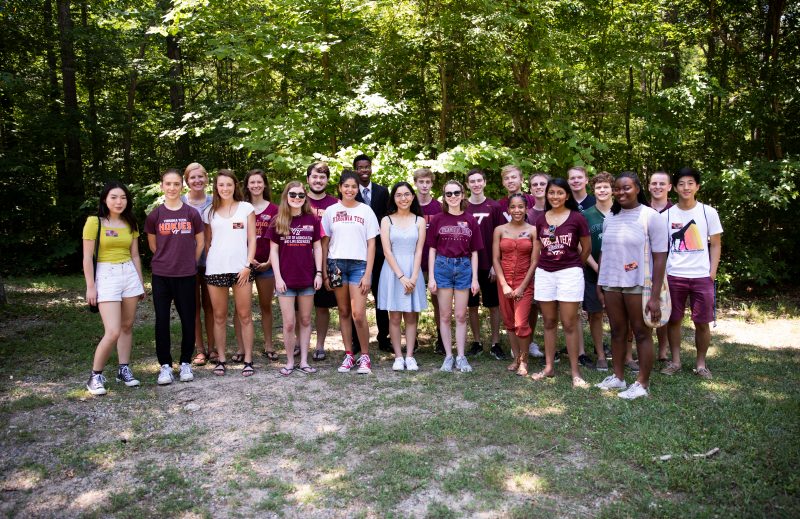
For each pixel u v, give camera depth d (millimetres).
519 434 3717
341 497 3041
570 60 9766
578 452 3492
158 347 4840
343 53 8820
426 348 6285
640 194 4508
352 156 7422
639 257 4344
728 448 3439
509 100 9422
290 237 5039
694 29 10609
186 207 4906
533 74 9945
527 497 3002
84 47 14211
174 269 4820
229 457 3502
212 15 8281
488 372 5188
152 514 2916
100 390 4523
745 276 9742
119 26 14859
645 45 9852
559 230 4734
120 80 15352
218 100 13695
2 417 4086
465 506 2920
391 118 8578
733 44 10844
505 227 5223
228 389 4688
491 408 4184
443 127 9219
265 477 3252
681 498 2965
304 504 2984
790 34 10422
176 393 4590
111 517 2891
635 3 9969
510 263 5152
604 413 4043
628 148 10930
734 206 9641
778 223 10273
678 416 3959
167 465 3404
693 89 9180
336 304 5617
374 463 3385
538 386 4715
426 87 9914
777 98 10312
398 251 5293
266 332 5727
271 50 7723
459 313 5254
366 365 5156
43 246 13930
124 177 15352
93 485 3195
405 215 5363
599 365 5301
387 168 7293
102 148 15727
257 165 10086
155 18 13227
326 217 5266
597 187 5176
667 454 3395
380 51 9141
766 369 5203
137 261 4812
